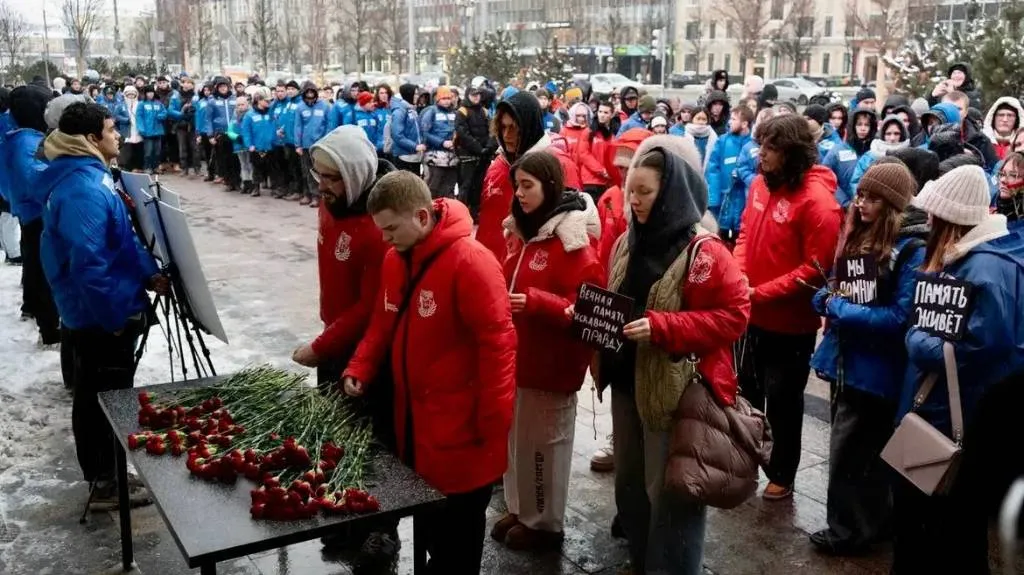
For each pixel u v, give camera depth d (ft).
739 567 12.23
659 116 32.96
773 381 13.76
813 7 140.67
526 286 11.87
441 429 9.73
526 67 83.66
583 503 14.08
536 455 12.17
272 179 49.57
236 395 10.53
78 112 12.71
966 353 9.23
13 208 19.99
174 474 8.91
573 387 12.01
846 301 11.44
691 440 9.75
